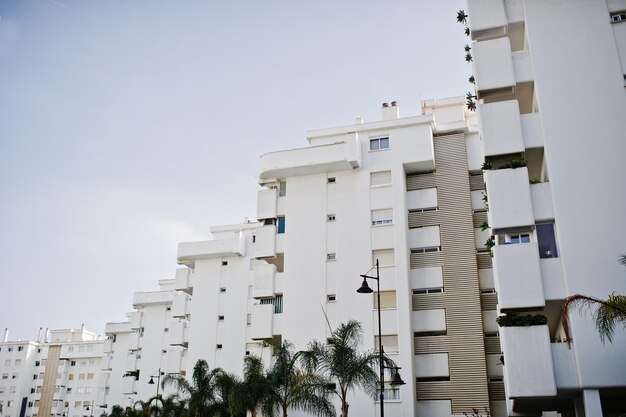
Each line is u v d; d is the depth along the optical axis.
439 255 34.81
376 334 33.22
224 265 49.38
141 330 61.66
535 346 20.20
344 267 35.16
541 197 22.28
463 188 35.91
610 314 16.77
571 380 19.84
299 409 32.56
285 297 35.88
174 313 52.22
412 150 36.44
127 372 60.06
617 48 23.17
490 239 24.38
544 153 22.84
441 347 32.88
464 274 33.97
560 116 22.81
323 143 38.88
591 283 20.73
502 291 21.41
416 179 37.16
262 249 37.59
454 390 31.86
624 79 22.80
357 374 26.72
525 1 24.62
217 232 57.69
